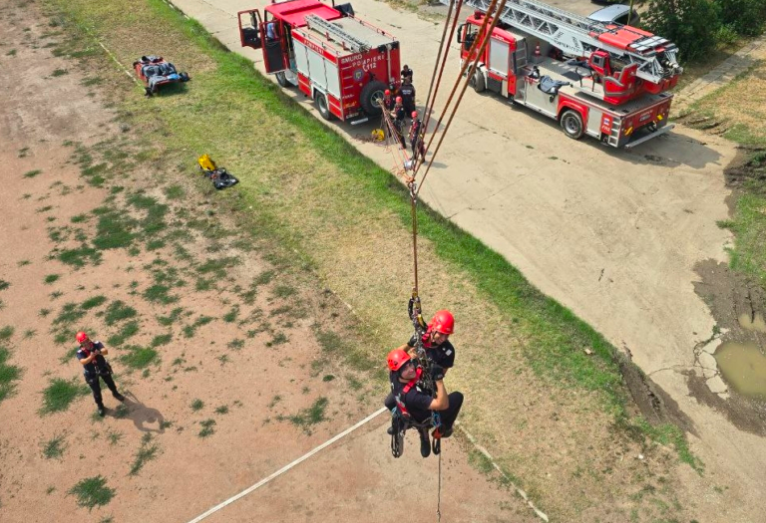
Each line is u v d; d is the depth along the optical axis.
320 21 21.72
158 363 13.77
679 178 18.42
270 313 14.84
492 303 14.64
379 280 15.52
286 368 13.50
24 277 16.36
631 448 11.68
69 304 15.44
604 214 17.30
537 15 20.47
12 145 21.53
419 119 21.64
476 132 21.05
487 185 18.61
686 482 11.15
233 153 20.39
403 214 17.48
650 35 18.56
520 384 12.76
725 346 13.73
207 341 14.22
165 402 12.97
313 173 19.31
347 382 13.12
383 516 10.80
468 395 12.59
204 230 17.50
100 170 20.03
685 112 21.33
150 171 19.83
